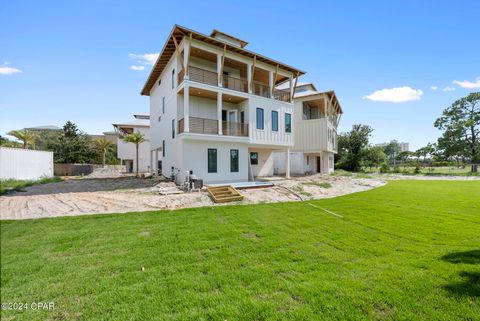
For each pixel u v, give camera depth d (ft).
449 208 26.91
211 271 11.74
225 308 8.47
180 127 46.29
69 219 22.54
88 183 49.42
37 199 31.30
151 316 8.25
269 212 25.58
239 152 51.39
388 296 8.80
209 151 47.24
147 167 95.20
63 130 115.96
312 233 17.95
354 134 114.62
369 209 26.78
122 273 11.87
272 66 55.72
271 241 16.22
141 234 18.29
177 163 46.52
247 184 42.47
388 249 14.23
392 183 61.00
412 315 7.70
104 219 22.65
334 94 73.56
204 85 44.78
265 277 10.90
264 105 54.29
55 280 11.43
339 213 24.89
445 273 10.52
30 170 56.18
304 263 12.46
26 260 13.85
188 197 32.60
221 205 29.45
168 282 10.73
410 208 27.12
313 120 73.36
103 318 8.32
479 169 111.65
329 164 84.64
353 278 10.42
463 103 112.27
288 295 9.25
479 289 9.09
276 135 56.13
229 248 15.05
